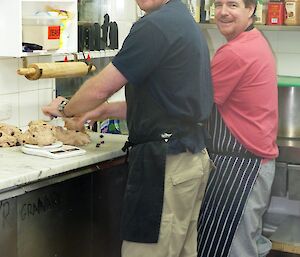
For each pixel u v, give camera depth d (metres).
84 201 2.61
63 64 2.78
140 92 2.26
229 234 2.61
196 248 2.51
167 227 2.26
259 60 2.54
